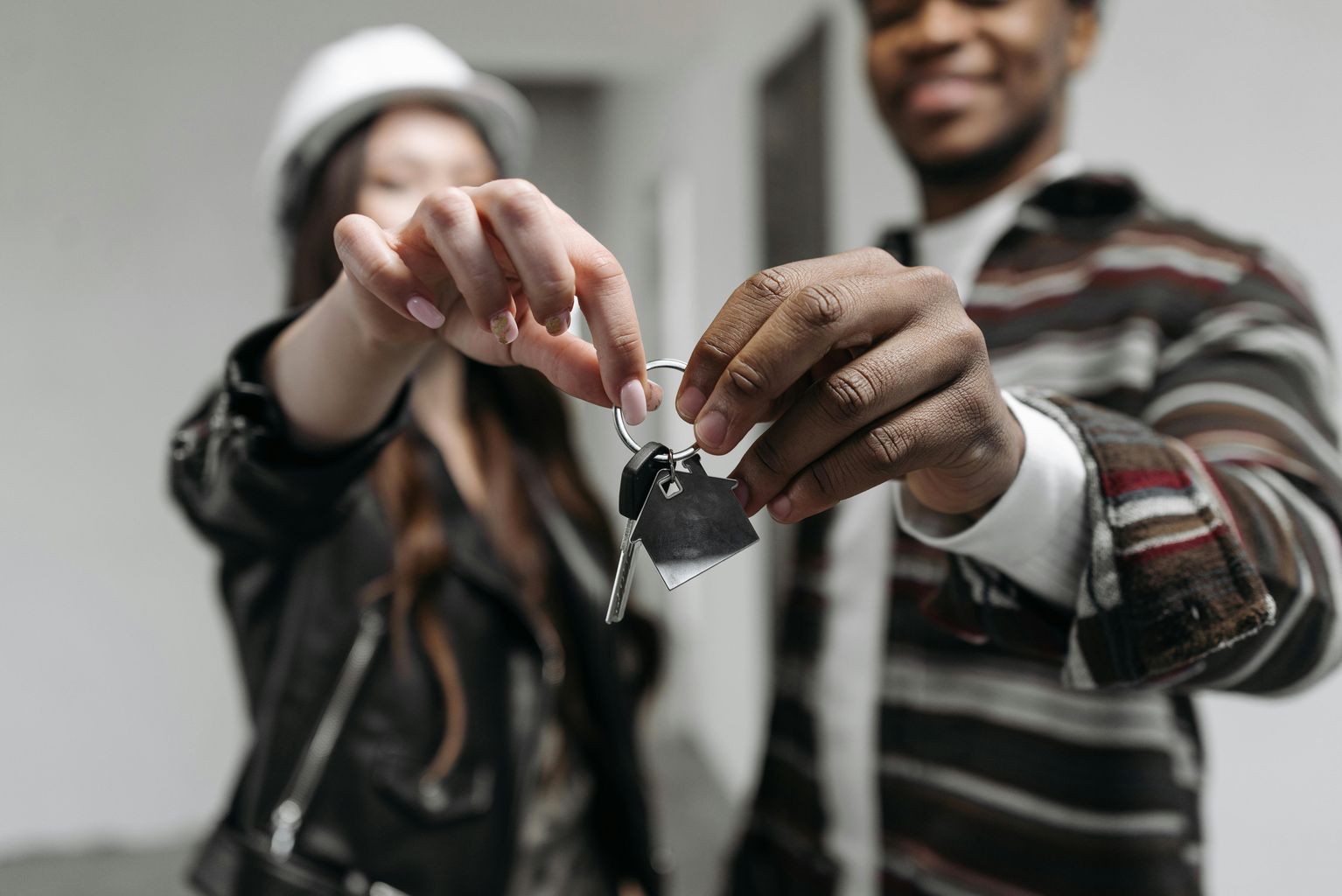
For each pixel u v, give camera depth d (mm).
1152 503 502
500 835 965
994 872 844
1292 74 1266
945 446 451
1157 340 821
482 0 2875
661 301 3672
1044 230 971
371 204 1038
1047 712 829
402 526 1013
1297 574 548
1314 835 1237
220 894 906
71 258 2881
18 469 2832
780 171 2449
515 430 1206
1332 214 1223
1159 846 793
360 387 616
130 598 2918
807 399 437
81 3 2855
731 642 2871
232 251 3020
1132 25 1443
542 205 449
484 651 1012
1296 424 684
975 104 1024
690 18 2975
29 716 2818
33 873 2531
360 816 930
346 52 1087
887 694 933
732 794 2807
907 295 437
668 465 473
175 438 714
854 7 1966
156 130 2941
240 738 2986
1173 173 1398
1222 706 1351
